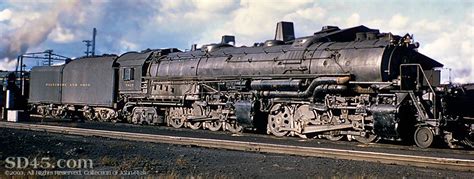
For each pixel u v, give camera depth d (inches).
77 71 1208.8
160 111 1027.3
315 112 730.2
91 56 1227.9
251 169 450.0
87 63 1190.3
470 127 622.8
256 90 809.5
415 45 709.9
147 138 693.9
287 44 844.0
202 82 912.9
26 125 902.4
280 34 924.0
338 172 428.5
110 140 697.6
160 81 1005.2
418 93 645.9
